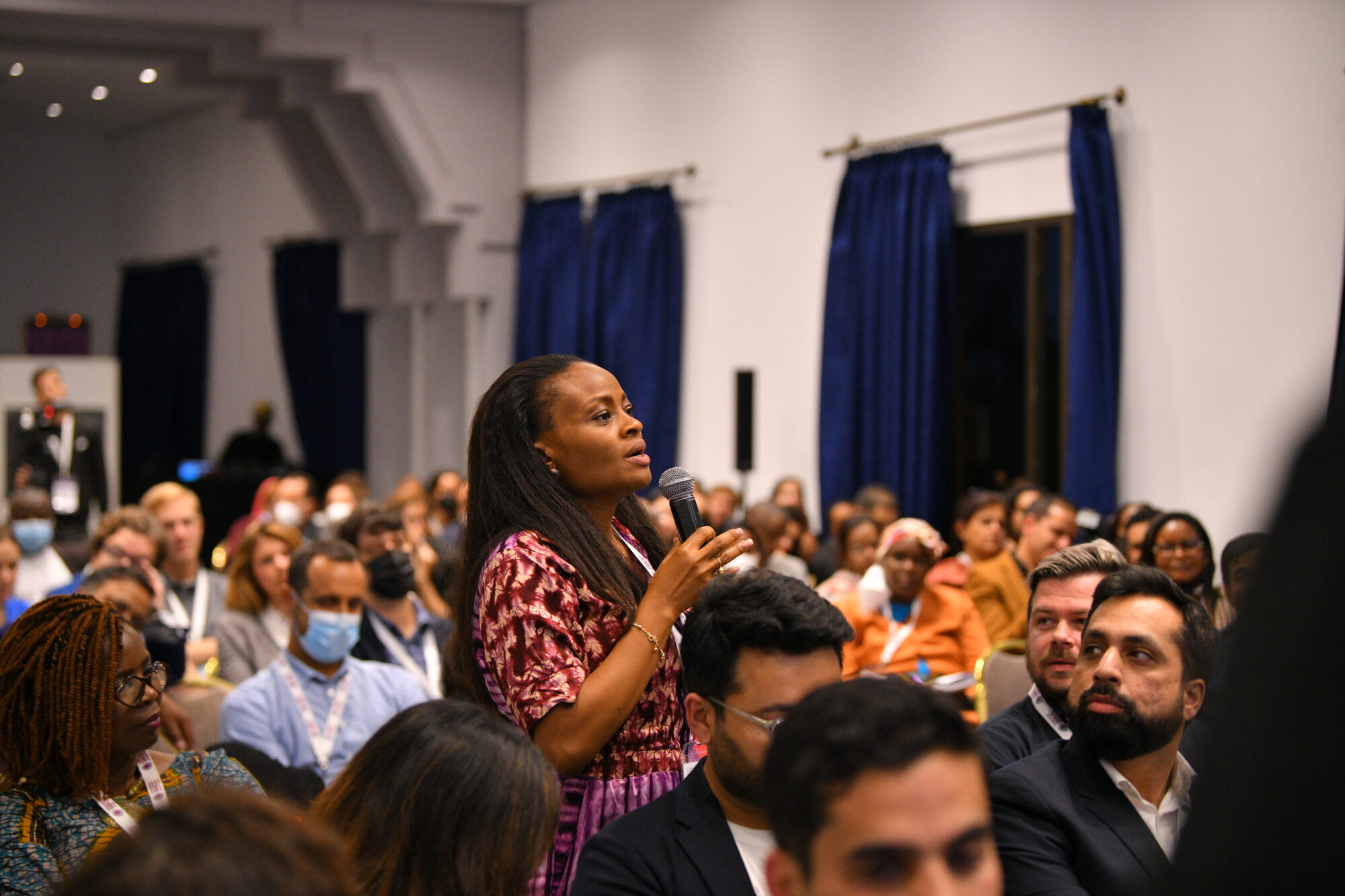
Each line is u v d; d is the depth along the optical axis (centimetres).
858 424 756
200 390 1605
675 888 178
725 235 865
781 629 170
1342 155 530
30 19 935
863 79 765
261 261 1492
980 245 710
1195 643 206
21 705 221
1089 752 211
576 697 189
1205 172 582
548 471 208
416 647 455
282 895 81
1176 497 595
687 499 230
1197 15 585
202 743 394
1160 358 603
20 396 1212
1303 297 543
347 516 479
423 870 158
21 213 1712
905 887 99
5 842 213
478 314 1042
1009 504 601
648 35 916
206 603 539
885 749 100
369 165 1057
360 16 973
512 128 1027
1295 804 55
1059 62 651
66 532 962
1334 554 55
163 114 1617
